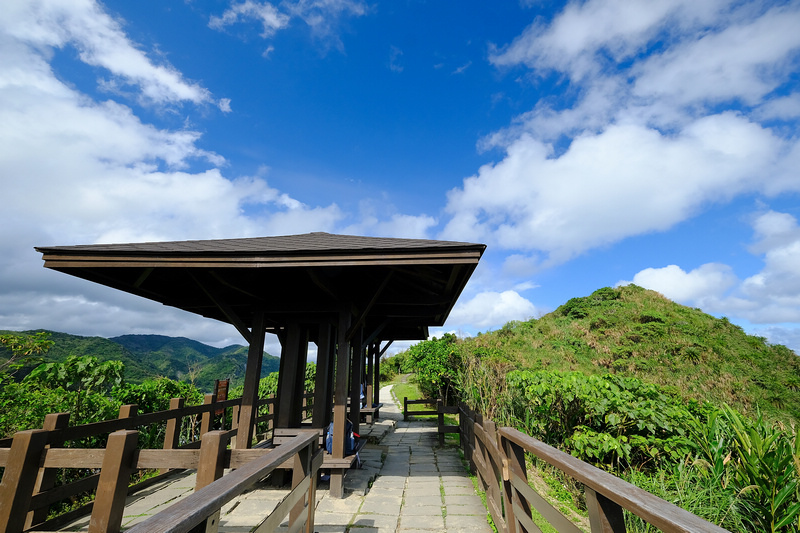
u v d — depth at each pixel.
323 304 5.12
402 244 4.42
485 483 4.26
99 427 3.99
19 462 2.84
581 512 4.48
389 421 11.36
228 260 4.20
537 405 6.36
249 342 5.08
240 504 4.11
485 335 25.97
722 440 4.15
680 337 21.94
